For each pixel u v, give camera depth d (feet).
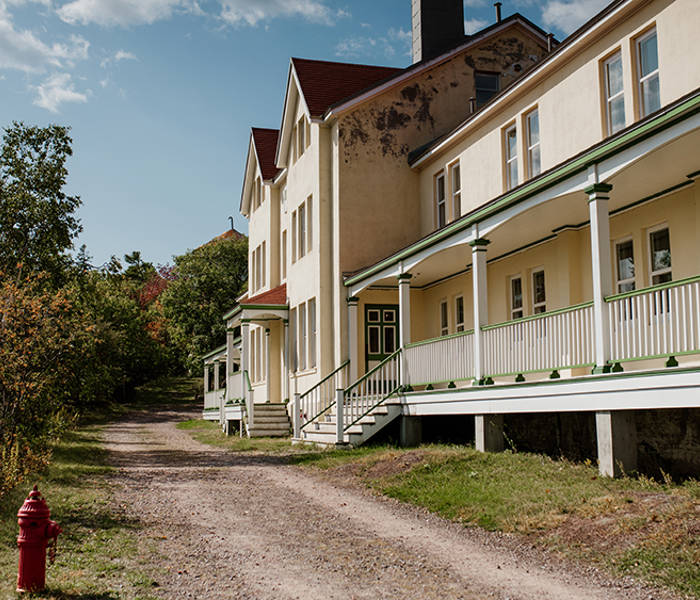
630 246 45.29
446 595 22.56
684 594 21.25
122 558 26.53
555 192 39.83
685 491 30.37
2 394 44.01
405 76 75.66
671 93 40.50
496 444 47.52
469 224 48.96
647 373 33.14
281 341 96.17
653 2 42.19
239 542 29.58
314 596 22.56
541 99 54.03
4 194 70.90
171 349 218.18
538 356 42.29
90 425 123.95
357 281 69.51
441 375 54.03
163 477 48.65
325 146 77.36
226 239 199.52
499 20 81.35
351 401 62.13
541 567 25.17
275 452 64.08
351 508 36.78
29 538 21.50
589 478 35.83
